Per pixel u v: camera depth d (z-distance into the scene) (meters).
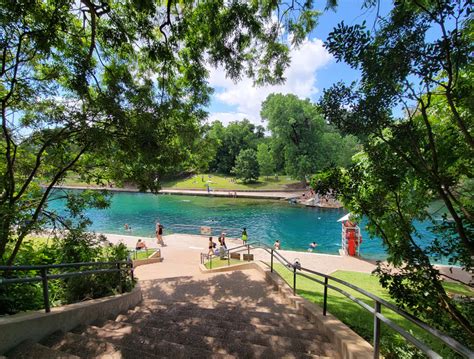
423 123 2.97
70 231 5.91
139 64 7.29
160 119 5.42
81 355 2.69
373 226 3.45
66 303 4.43
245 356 2.94
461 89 2.08
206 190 44.41
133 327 3.64
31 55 4.61
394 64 2.00
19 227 4.78
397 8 2.05
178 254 14.26
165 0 6.00
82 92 4.59
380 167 2.73
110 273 5.54
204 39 6.14
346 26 2.11
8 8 3.54
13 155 5.14
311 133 41.31
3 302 3.11
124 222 25.81
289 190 43.25
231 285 7.70
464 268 2.69
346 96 2.45
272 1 5.14
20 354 2.50
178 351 2.90
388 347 3.38
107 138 4.73
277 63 6.48
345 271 10.41
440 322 2.63
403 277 2.65
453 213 2.42
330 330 3.38
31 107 4.73
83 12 5.20
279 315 4.63
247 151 52.59
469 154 2.54
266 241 19.83
